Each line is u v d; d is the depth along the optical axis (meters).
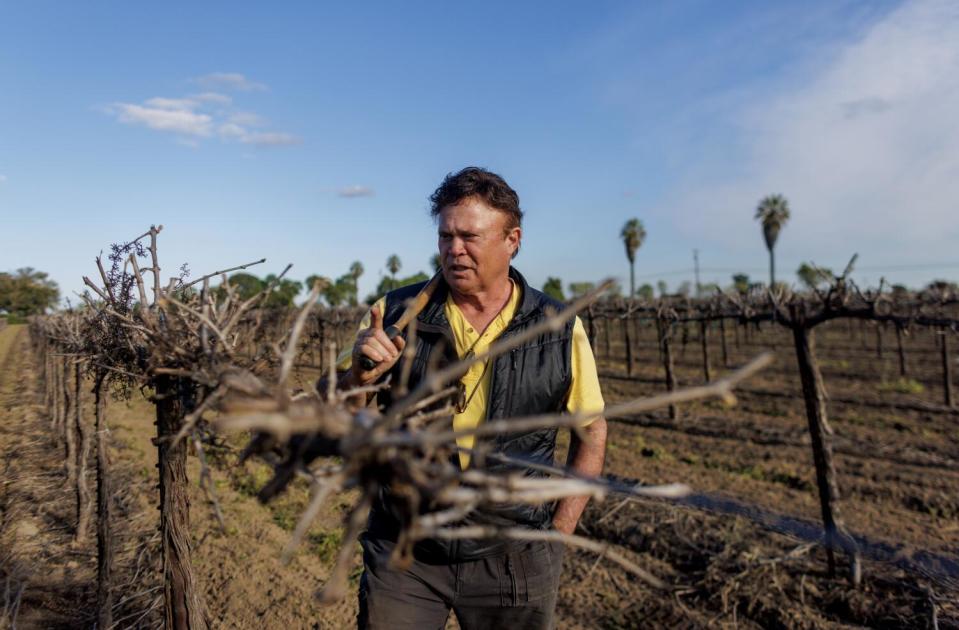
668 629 4.44
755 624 4.52
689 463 8.74
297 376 1.54
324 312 18.64
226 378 1.41
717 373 18.45
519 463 1.15
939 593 4.57
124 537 5.45
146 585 4.38
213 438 1.55
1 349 27.97
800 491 7.45
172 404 2.14
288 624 4.48
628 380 17.59
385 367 1.73
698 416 12.01
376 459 0.92
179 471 2.18
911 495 7.07
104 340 2.34
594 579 5.19
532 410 1.97
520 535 0.95
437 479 0.91
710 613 4.64
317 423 0.90
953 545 5.81
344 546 0.93
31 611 4.27
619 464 8.70
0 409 13.09
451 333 1.99
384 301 2.18
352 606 4.71
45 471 7.77
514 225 2.01
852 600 4.59
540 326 0.92
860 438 10.16
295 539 0.87
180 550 2.19
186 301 2.25
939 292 11.13
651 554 5.58
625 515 6.12
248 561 5.45
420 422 1.28
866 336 29.22
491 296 2.03
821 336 29.53
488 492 0.88
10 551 5.12
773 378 17.48
